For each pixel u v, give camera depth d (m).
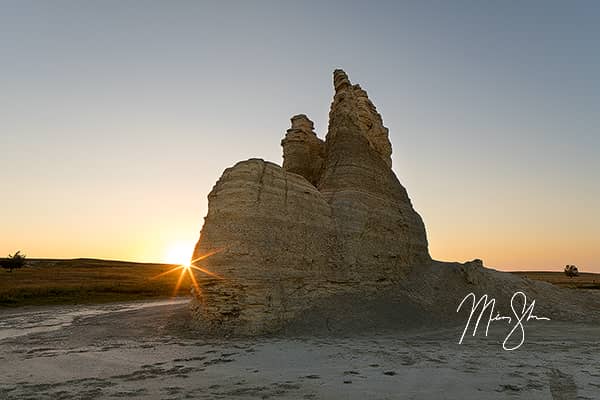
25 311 36.19
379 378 12.62
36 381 12.85
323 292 23.45
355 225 26.56
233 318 20.94
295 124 37.78
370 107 36.34
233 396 10.80
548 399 10.52
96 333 23.03
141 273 92.06
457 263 35.12
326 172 30.78
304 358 15.56
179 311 29.75
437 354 16.55
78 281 62.66
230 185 22.75
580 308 33.09
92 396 11.03
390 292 26.80
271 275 21.33
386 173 33.03
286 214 23.08
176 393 11.14
